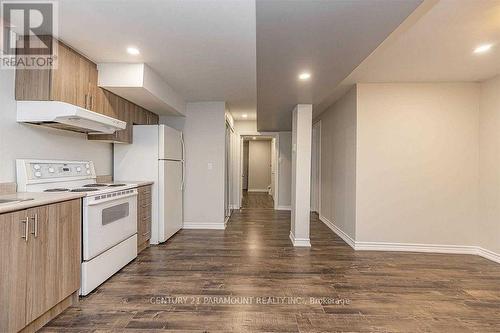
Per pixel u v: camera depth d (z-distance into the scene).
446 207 3.70
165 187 3.99
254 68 3.24
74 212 2.22
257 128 6.75
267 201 8.77
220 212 4.92
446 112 3.68
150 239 3.91
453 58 2.87
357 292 2.49
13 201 1.78
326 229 5.00
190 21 2.17
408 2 1.47
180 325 1.95
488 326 1.99
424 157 3.71
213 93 4.37
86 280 2.35
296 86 3.06
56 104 2.38
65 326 1.93
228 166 6.12
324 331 1.91
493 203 3.42
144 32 2.36
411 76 3.44
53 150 2.80
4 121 2.28
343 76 2.70
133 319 2.02
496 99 3.39
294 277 2.81
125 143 3.87
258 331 1.90
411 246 3.74
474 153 3.65
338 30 1.80
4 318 1.59
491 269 3.09
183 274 2.85
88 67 2.91
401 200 3.75
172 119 4.94
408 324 2.00
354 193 3.84
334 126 4.87
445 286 2.64
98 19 2.14
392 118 3.73
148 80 3.21
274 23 1.71
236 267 3.06
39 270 1.84
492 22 2.15
